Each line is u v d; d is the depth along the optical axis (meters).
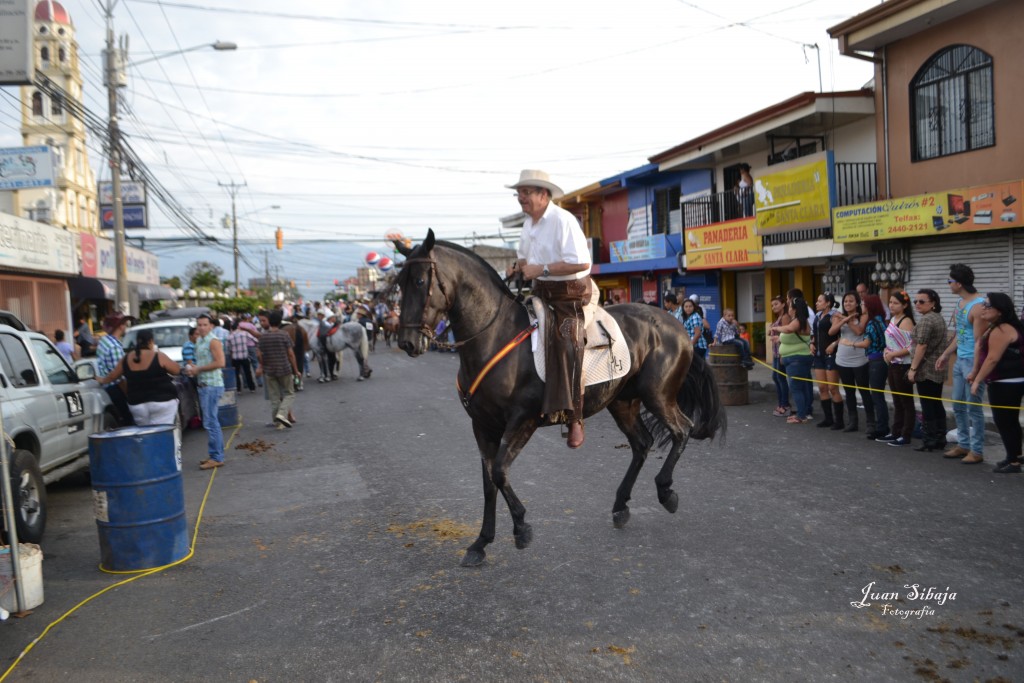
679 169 21.55
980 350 7.41
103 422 8.73
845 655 3.89
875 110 14.84
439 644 4.20
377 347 32.19
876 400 9.09
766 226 16.69
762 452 8.70
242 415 14.14
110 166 20.00
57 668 4.13
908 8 13.07
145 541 5.66
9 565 4.86
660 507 6.62
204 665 4.10
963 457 8.03
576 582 4.98
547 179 5.13
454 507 6.94
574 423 5.34
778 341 11.18
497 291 5.33
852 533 5.72
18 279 18.80
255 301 45.22
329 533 6.38
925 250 13.71
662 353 5.96
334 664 4.04
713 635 4.16
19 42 5.50
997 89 12.43
